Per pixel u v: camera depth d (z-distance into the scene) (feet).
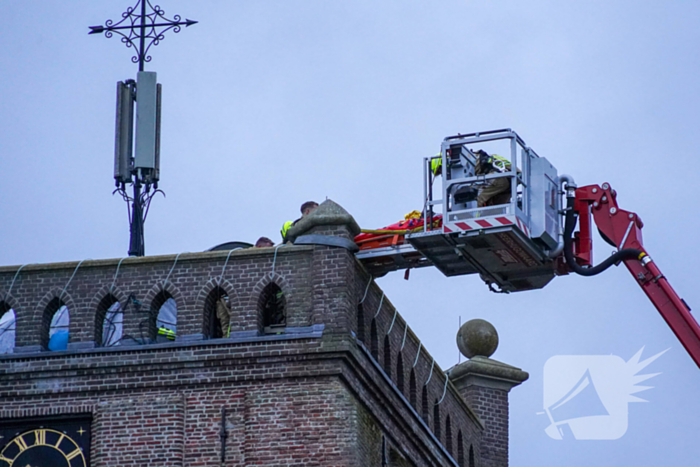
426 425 223.30
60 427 201.05
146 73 235.61
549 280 219.20
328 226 204.95
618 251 216.13
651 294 215.10
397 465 211.61
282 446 197.36
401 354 217.77
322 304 201.67
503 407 247.91
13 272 207.51
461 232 205.16
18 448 200.95
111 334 204.95
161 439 198.49
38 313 205.67
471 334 251.39
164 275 205.36
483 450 244.22
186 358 201.05
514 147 207.00
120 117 236.22
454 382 248.93
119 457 198.29
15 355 203.31
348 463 196.34
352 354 200.03
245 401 199.21
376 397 207.41
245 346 200.75
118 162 234.38
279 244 219.20
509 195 209.26
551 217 212.43
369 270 212.43
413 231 209.26
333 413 197.98
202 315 203.10
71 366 202.18
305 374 199.21
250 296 203.10
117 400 200.75
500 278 217.77
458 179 207.21
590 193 218.38
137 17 238.68
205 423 198.90
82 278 206.49
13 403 201.87
